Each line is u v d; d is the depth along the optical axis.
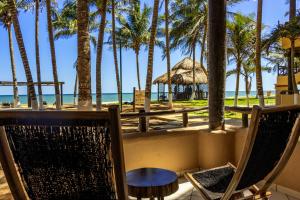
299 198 2.94
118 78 16.53
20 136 1.35
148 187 1.87
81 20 5.80
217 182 2.23
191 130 3.74
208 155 3.63
